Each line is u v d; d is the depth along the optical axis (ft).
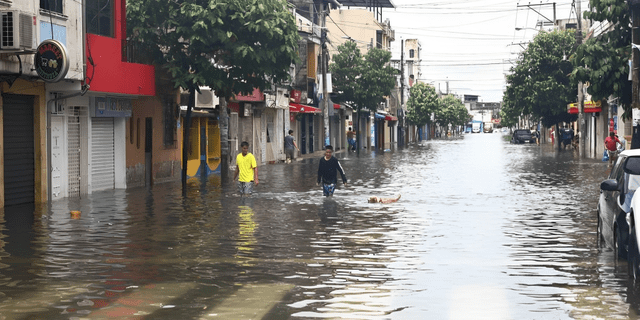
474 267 32.30
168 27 82.07
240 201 63.62
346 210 56.34
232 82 82.17
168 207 58.59
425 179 91.45
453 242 39.78
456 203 61.57
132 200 64.85
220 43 79.36
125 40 74.43
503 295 26.58
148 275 30.40
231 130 118.01
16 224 47.65
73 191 70.23
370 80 202.28
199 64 79.10
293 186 80.38
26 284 28.53
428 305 25.07
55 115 65.62
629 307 24.52
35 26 54.19
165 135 89.76
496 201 63.26
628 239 30.35
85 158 72.02
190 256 35.24
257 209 57.06
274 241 40.19
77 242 39.78
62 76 55.83
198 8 76.18
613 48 83.15
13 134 60.23
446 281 29.17
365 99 204.23
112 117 77.92
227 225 47.16
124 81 71.97
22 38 52.44
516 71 201.67
